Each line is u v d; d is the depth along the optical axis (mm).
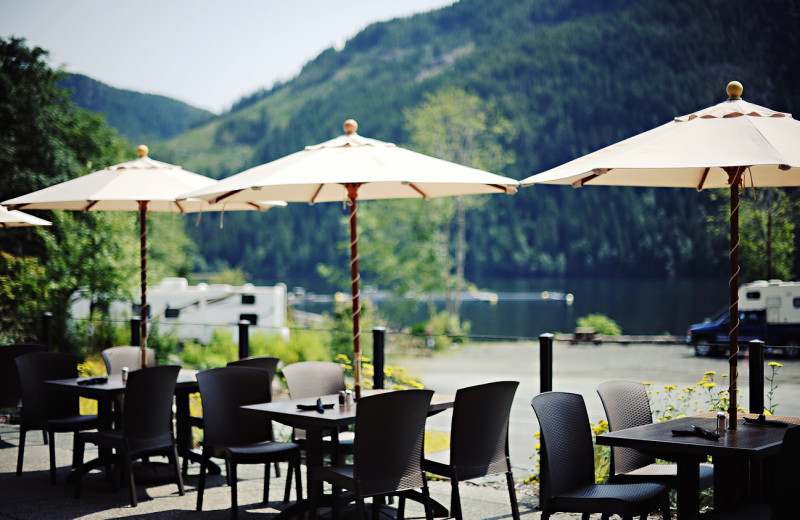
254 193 5969
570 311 64688
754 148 3939
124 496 6043
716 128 4184
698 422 4562
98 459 6434
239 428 5793
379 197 6539
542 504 4367
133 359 7594
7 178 20062
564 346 29250
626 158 4066
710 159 3895
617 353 24953
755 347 5441
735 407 4324
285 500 5902
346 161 5086
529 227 104750
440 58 171375
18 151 20719
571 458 4230
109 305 18562
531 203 105000
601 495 4055
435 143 44000
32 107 21391
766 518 3672
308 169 4961
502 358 29344
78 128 24500
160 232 36562
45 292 14305
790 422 4582
